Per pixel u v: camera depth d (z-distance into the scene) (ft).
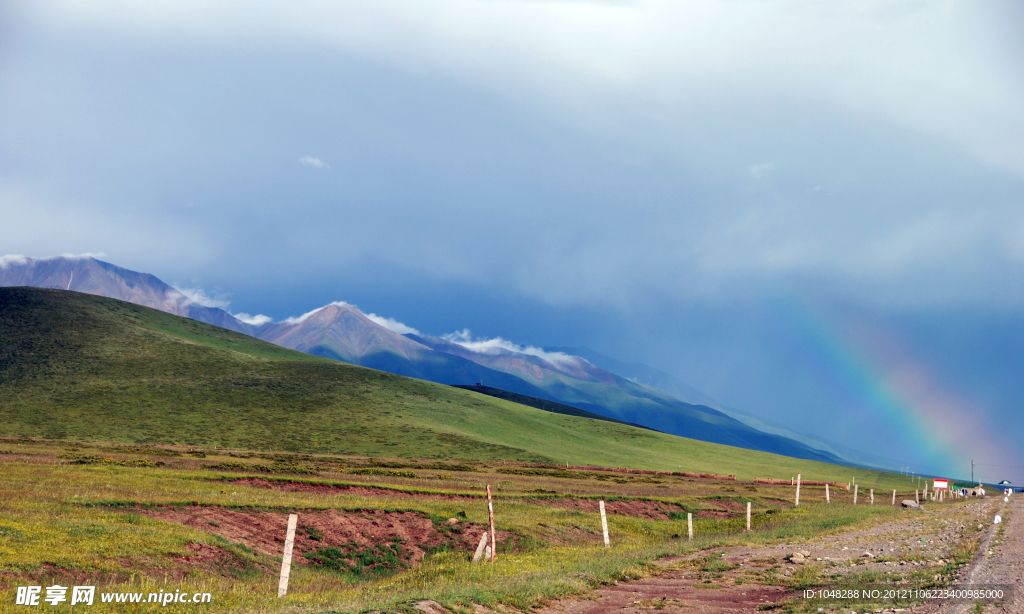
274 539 85.10
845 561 73.10
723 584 61.72
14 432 272.92
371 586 64.13
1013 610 42.39
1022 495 301.02
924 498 284.61
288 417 364.99
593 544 101.24
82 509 77.51
